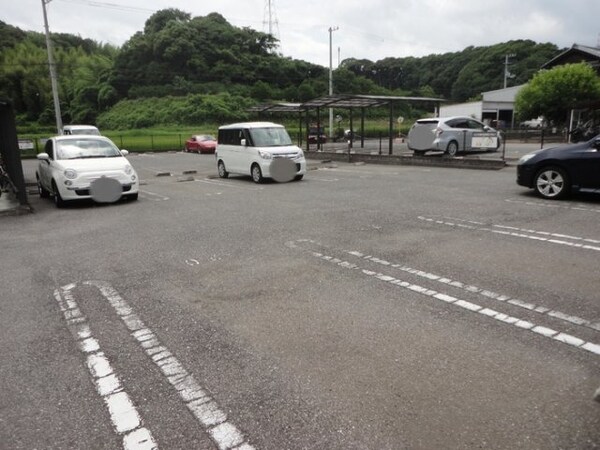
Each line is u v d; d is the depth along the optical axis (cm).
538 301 369
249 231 661
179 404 250
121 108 5666
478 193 938
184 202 966
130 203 974
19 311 388
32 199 1116
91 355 308
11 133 899
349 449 211
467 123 1781
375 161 1820
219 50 6141
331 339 317
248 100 5478
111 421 238
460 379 263
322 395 253
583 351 289
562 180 810
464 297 384
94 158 987
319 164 1822
